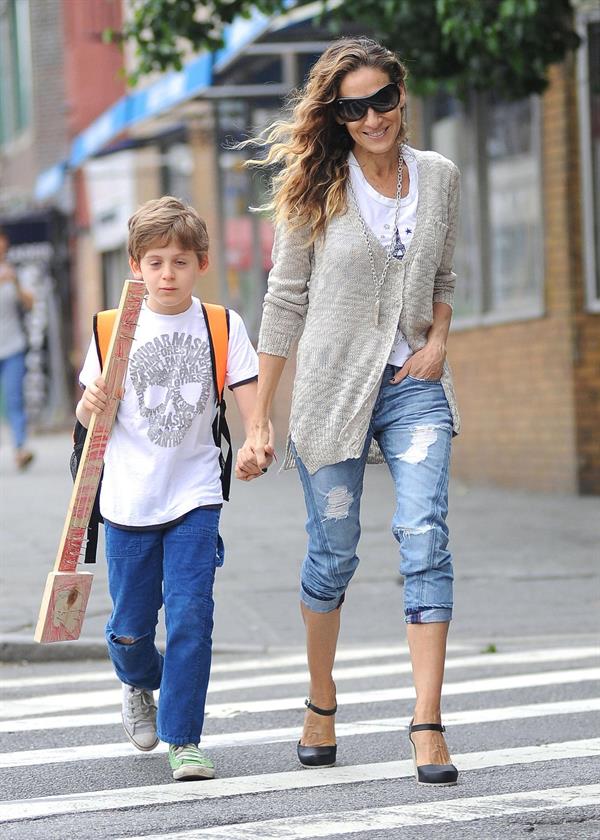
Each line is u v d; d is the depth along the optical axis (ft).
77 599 41.81
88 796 39.96
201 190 177.27
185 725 41.63
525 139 113.60
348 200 40.50
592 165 107.96
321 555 41.27
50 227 225.76
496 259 119.03
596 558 84.43
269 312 41.37
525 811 37.06
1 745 47.06
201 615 41.60
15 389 139.85
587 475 109.40
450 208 41.29
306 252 41.16
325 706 42.88
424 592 39.75
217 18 98.27
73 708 53.52
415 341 41.01
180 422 41.91
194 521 41.78
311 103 40.19
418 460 40.37
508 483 117.60
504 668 58.85
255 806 38.34
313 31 111.04
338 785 40.40
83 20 219.41
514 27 82.69
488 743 45.55
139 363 41.81
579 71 107.45
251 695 55.16
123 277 208.64
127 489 41.91
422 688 39.96
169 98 126.31
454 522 99.40
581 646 63.36
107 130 150.41
